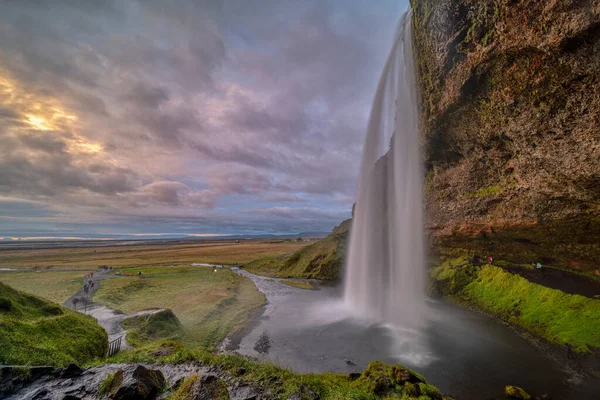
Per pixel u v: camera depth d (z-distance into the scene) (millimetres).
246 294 35125
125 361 10102
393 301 29656
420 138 31422
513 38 18016
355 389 9117
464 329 21062
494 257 28625
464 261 31531
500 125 22500
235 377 9008
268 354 16891
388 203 36344
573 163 17688
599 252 19438
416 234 32438
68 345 10680
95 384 8062
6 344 8703
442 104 26062
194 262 74000
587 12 13781
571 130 17312
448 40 22938
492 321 22594
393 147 36594
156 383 8070
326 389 8836
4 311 10961
